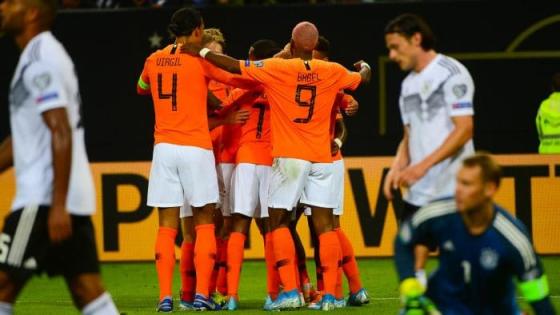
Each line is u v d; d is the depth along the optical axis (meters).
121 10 43.66
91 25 43.75
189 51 27.84
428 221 17.61
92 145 44.25
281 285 29.83
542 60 43.44
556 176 40.16
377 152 44.00
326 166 27.86
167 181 28.17
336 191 28.27
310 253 40.44
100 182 40.41
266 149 29.27
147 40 43.81
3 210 40.72
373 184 40.00
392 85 43.72
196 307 28.22
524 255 17.11
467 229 17.31
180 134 28.00
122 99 44.06
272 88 27.34
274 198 27.75
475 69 43.59
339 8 43.38
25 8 17.80
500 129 43.75
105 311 18.14
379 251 40.03
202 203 28.09
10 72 43.84
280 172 27.59
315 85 27.38
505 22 43.38
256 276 37.69
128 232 40.47
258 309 29.02
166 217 28.55
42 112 17.05
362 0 46.00
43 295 33.59
